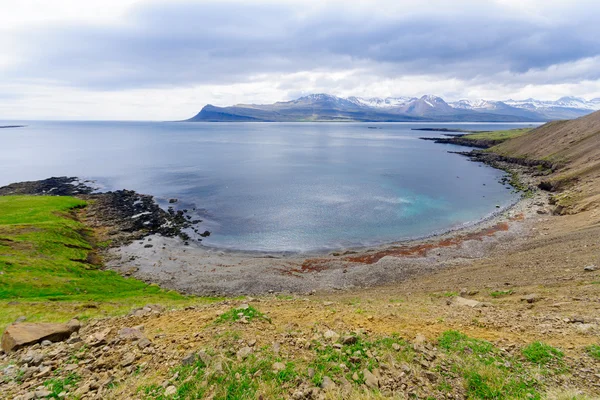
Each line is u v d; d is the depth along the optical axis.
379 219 69.75
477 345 12.72
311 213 74.62
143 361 11.57
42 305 28.64
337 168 134.50
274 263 49.16
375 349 12.20
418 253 50.41
